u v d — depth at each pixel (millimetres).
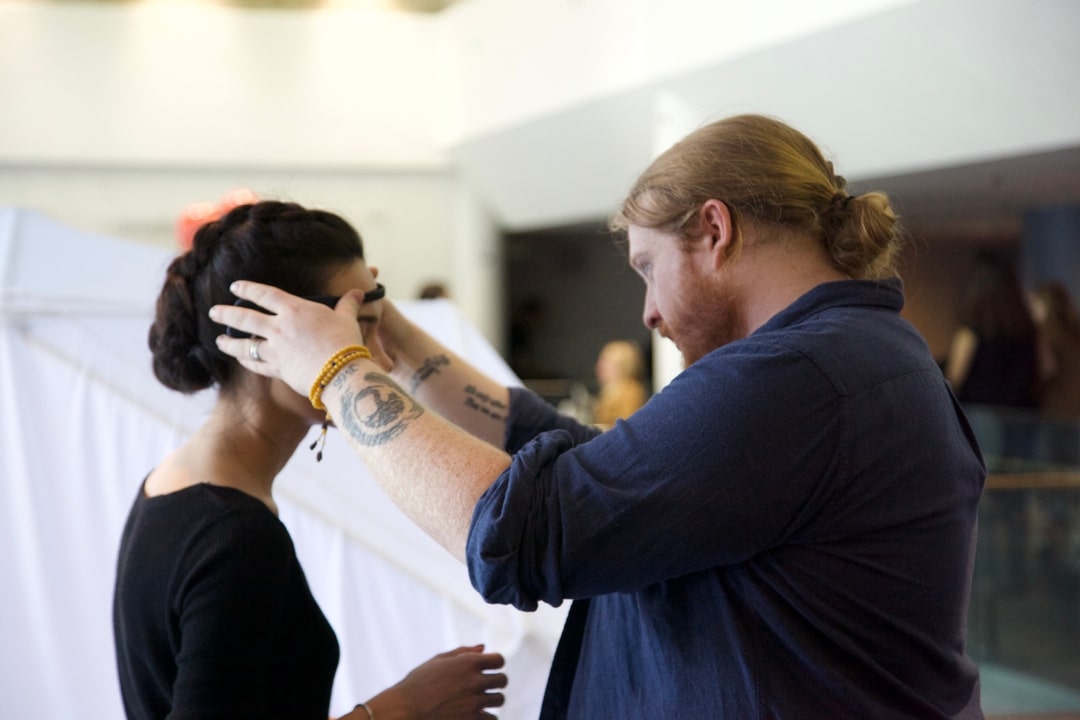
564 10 6520
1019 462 3779
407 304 2246
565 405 6855
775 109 4824
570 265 11070
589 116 6426
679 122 5551
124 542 1005
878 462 833
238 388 997
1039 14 3346
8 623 1649
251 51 8375
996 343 5434
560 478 823
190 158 8336
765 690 847
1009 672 3234
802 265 921
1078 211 5750
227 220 1008
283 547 928
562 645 1065
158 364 1036
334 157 8531
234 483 975
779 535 827
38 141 8109
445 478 846
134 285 1902
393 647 1629
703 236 920
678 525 794
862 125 4406
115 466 1685
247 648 874
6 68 8039
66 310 1720
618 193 6758
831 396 821
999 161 4020
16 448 1665
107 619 1664
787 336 853
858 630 854
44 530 1665
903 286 974
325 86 8477
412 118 8602
